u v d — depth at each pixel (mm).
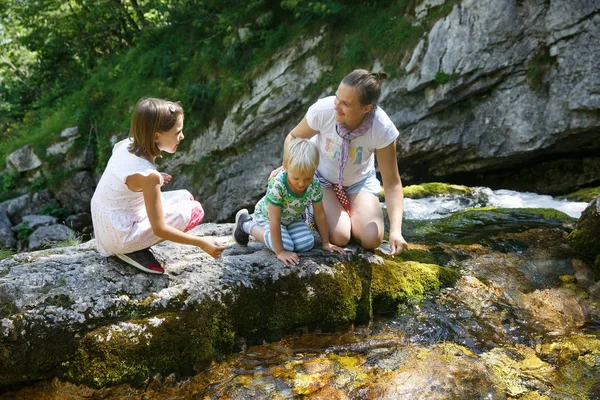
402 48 8469
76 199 11375
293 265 2592
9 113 15594
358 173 3021
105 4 13438
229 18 10383
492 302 2873
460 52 7816
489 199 5898
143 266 2391
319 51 9352
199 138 10234
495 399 2100
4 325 2068
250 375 2270
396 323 2699
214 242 2348
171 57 11469
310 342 2529
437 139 8133
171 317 2260
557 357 2393
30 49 15047
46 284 2273
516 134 7684
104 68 13664
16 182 11898
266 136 9688
